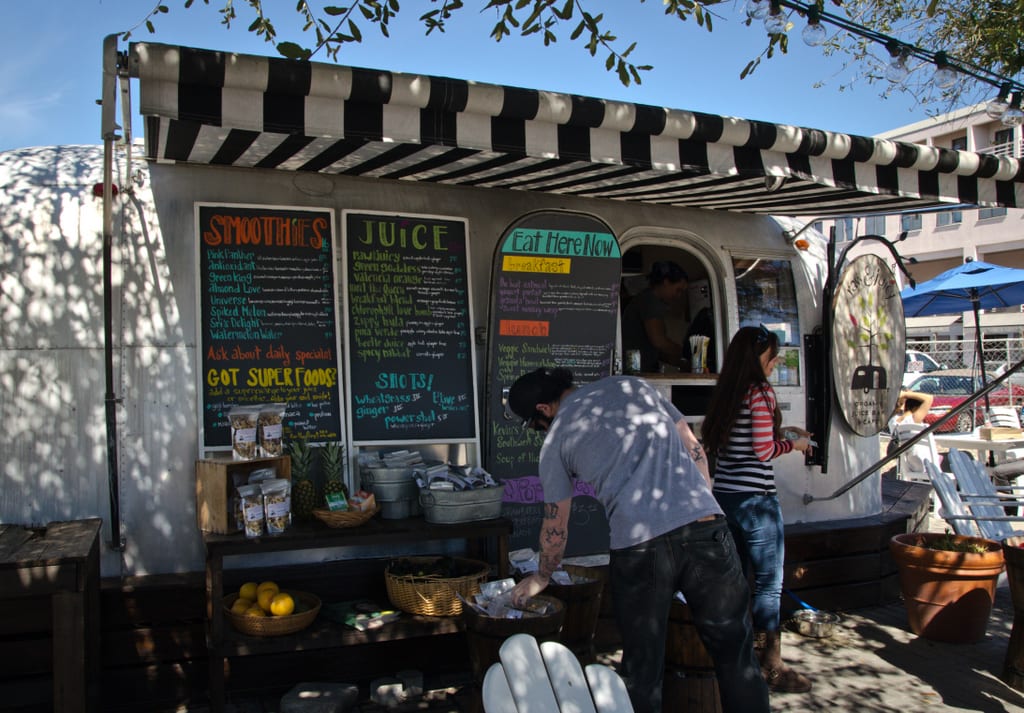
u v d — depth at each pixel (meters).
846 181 4.68
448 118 3.62
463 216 5.23
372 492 4.55
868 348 6.43
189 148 4.14
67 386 4.40
